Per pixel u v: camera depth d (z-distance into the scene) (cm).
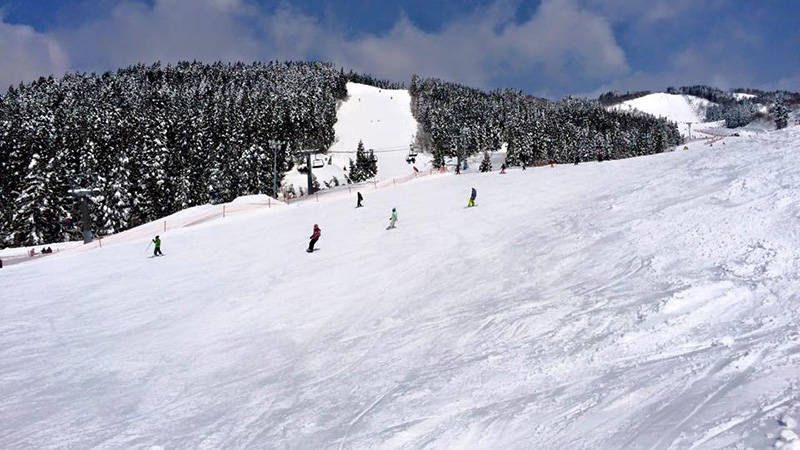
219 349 1181
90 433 783
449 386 708
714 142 3516
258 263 2170
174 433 753
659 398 495
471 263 1597
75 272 2288
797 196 1165
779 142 2038
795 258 843
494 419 564
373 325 1185
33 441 762
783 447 335
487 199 2919
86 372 1081
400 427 610
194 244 2773
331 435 640
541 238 1667
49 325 1473
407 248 2042
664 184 1880
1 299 1812
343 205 3572
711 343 614
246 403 840
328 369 939
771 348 539
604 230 1479
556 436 483
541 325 873
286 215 3444
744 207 1231
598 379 596
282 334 1240
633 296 895
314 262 2045
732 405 431
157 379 1020
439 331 1011
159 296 1772
